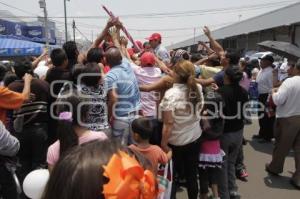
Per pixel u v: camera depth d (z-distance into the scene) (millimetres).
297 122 5477
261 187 5438
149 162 954
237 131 4602
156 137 4258
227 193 4547
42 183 2730
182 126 3861
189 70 3791
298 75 5531
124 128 3859
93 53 4199
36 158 4211
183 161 4082
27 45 15250
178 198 5000
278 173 5867
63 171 838
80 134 2729
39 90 4117
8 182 3340
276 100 5559
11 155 3201
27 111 4051
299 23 22109
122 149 910
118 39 4855
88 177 806
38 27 26172
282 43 9016
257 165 6453
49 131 4289
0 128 3006
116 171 805
